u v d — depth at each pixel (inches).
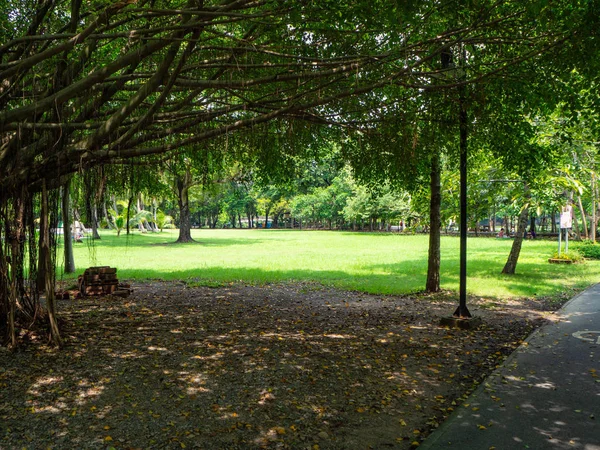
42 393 216.1
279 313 417.1
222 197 2309.3
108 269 500.4
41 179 303.3
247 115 380.2
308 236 2043.6
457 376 248.1
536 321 385.4
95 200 306.5
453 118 362.0
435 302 478.3
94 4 276.4
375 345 309.3
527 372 246.5
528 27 278.4
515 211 810.8
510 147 391.2
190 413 196.1
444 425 182.4
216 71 347.6
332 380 239.1
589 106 298.7
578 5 233.3
